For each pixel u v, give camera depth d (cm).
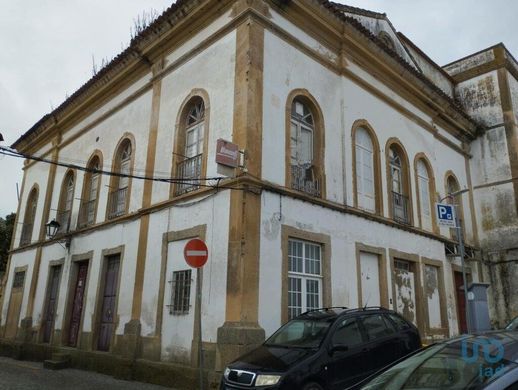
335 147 1262
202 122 1189
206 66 1185
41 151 2062
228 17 1154
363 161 1376
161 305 1113
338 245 1186
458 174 1916
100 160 1586
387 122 1504
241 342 877
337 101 1309
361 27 1361
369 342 787
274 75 1114
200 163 1140
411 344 859
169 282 1120
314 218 1131
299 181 1148
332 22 1296
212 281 984
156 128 1316
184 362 1010
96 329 1358
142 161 1356
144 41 1380
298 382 654
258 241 972
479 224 1962
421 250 1522
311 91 1221
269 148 1059
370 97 1443
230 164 981
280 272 1008
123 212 1399
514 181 1903
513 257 1838
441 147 1834
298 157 1168
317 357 696
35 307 1730
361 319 813
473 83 2128
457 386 308
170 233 1147
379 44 1436
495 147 1992
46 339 1631
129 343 1157
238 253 939
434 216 1652
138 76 1477
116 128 1537
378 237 1337
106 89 1595
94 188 1619
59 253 1677
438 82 2073
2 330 1909
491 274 1883
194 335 999
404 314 1394
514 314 1792
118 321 1254
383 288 1308
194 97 1203
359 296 1209
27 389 983
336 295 1141
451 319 1592
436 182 1716
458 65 2209
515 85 2122
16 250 2006
